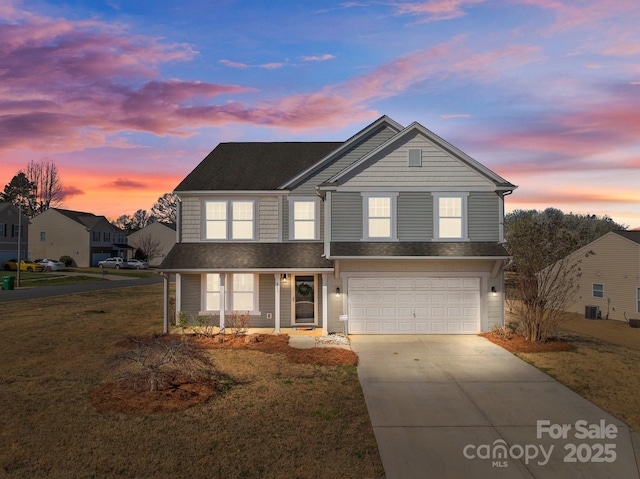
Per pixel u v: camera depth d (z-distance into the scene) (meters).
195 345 14.19
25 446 7.20
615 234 31.48
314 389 10.23
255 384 10.50
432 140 16.38
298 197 17.80
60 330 16.81
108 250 65.44
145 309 22.92
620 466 6.99
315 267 16.06
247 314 17.02
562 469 6.88
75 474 6.42
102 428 7.89
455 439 7.82
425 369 12.00
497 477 6.62
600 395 10.02
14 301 25.84
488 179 16.41
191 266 16.08
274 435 7.77
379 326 16.48
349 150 18.08
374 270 16.48
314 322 17.44
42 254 60.78
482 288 16.52
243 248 17.31
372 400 9.61
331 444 7.52
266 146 21.16
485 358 13.14
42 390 9.80
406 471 6.73
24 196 88.81
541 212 65.38
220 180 18.20
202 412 8.69
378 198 16.38
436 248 15.99
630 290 30.36
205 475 6.46
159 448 7.21
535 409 9.21
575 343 15.54
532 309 15.20
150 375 9.93
